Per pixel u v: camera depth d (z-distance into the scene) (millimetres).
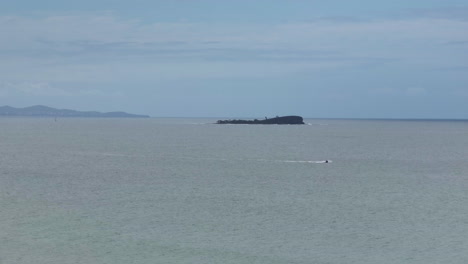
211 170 79938
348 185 64562
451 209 48938
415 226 42125
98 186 61906
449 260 33812
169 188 60656
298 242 37312
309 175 74438
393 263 33219
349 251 35406
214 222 42719
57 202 50750
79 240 37156
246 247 35938
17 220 42750
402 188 62531
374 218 44812
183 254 34375
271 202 51688
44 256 33719
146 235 38594
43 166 84375
